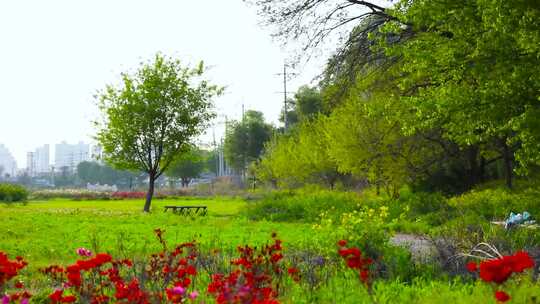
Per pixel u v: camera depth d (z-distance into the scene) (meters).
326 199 26.08
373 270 8.53
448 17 14.67
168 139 33.81
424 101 15.14
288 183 46.97
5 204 44.84
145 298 5.29
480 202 20.95
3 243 15.13
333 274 8.68
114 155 34.00
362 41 24.58
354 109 29.25
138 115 33.31
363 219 10.74
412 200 22.48
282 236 16.55
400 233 17.50
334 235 10.80
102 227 20.02
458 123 14.69
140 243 15.05
